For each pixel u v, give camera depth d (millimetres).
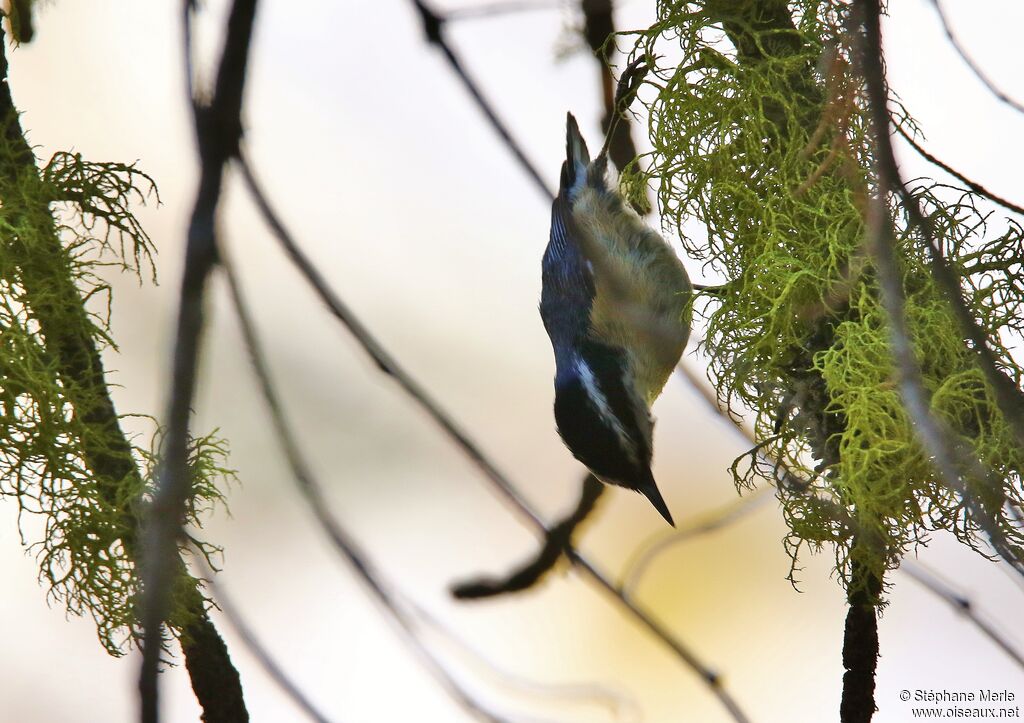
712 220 5594
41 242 5152
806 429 5293
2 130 5258
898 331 3133
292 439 3865
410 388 4598
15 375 4980
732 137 5582
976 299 5086
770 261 5262
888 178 3137
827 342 5320
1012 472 4844
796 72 5449
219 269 3049
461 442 4914
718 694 5422
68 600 5078
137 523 4887
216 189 2865
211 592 4969
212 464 5082
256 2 2961
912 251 5145
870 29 3139
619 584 6102
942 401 4824
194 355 2811
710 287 5719
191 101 2912
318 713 4062
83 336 5230
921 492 4938
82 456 5051
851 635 5219
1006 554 4695
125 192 5441
